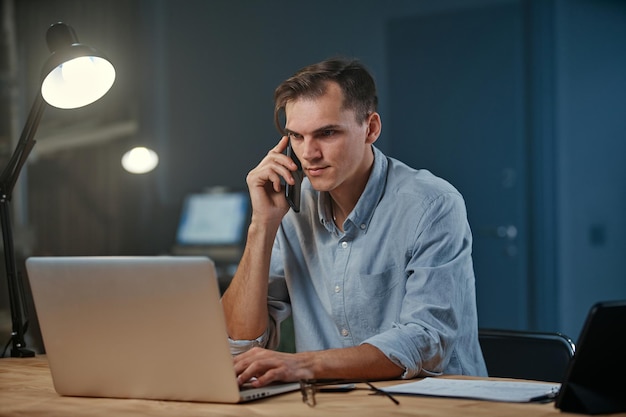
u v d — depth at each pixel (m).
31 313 4.65
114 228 5.55
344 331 1.89
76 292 1.38
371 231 1.85
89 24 5.69
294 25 5.49
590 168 5.08
